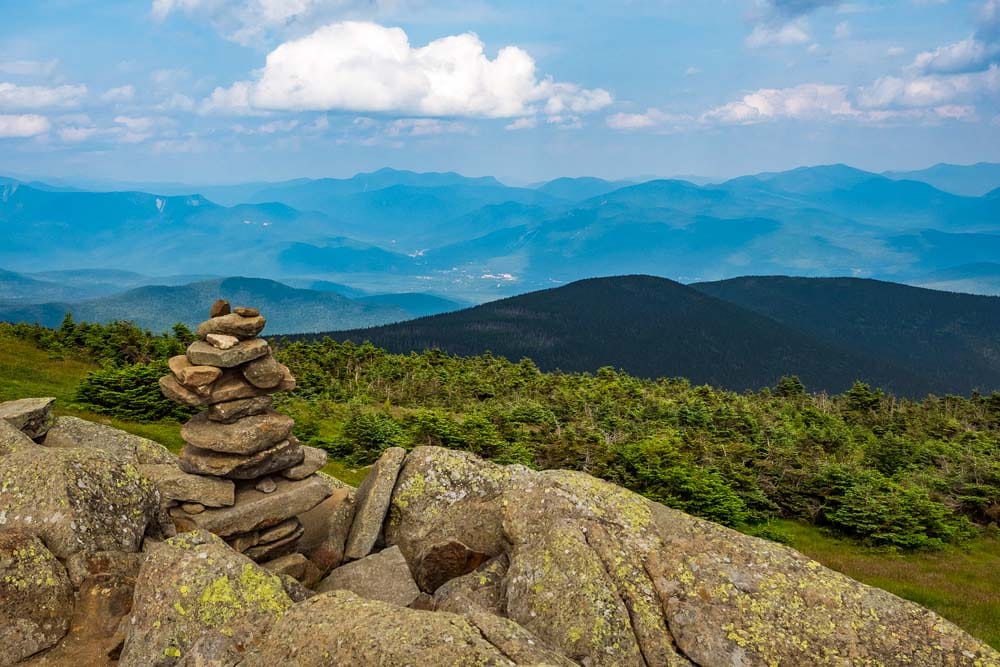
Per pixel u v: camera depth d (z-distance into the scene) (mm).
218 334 14805
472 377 69875
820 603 11312
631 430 50688
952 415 68125
